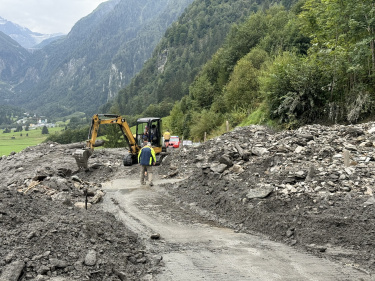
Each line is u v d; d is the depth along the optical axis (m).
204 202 9.61
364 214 6.46
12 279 3.87
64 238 5.14
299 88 18.83
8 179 16.83
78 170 16.83
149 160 12.87
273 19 54.72
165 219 8.41
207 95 55.81
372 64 17.00
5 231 4.99
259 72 34.91
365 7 16.30
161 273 5.04
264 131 18.83
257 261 5.52
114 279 4.56
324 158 10.10
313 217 6.81
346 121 17.05
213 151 15.84
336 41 18.47
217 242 6.57
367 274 4.95
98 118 16.19
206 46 191.25
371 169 8.56
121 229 6.94
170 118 67.25
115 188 12.80
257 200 8.28
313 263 5.39
